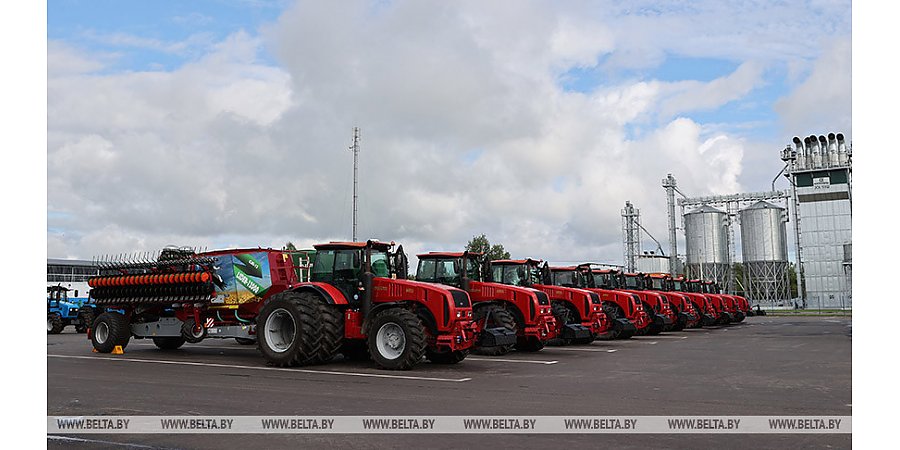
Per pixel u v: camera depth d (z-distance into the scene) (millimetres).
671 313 25422
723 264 50250
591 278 22344
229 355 15648
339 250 13547
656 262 49812
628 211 56750
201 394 9461
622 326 20922
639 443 6473
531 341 16781
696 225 50750
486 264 17219
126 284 16156
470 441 6578
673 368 12852
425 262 16469
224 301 15477
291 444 6500
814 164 46000
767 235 48188
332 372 12109
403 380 11000
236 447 6402
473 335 13195
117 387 10188
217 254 15781
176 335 15906
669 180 52125
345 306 13352
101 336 16531
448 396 9266
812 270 45500
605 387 10195
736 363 13742
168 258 16203
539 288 19625
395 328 12656
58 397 9219
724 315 30047
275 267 15203
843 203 44969
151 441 6656
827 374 11781
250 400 8922
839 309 44188
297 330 12805
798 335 22875
